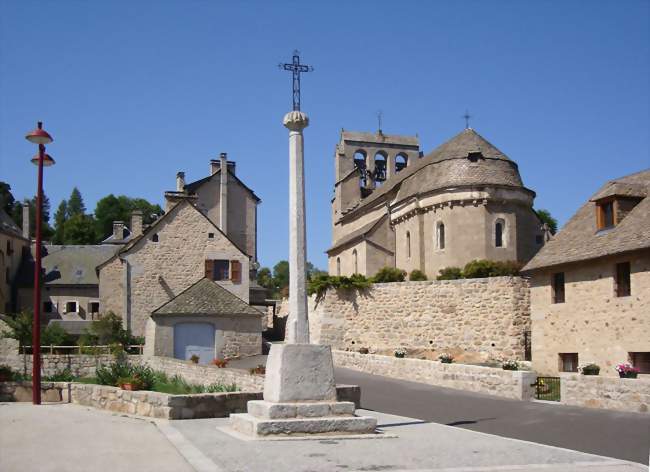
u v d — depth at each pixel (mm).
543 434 13898
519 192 38000
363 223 51750
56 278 54500
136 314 38812
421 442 12672
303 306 14195
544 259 26609
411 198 40094
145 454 10945
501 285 30109
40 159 21188
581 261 24125
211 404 15750
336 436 12977
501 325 29875
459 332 31156
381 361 27938
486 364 28969
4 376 23875
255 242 58750
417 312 32688
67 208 126500
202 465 10039
